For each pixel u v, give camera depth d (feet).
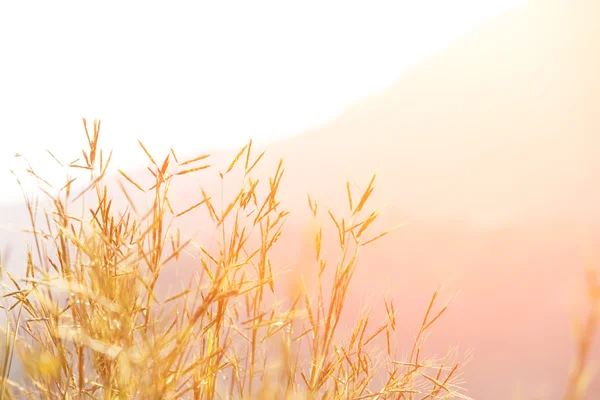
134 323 6.44
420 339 6.75
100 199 6.56
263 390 6.20
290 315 6.31
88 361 6.55
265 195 6.72
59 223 6.46
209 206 6.46
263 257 6.46
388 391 6.70
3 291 6.38
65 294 6.55
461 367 6.75
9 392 6.21
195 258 6.41
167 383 6.32
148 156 6.42
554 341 84.33
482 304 104.94
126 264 6.48
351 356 6.84
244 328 6.37
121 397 6.35
